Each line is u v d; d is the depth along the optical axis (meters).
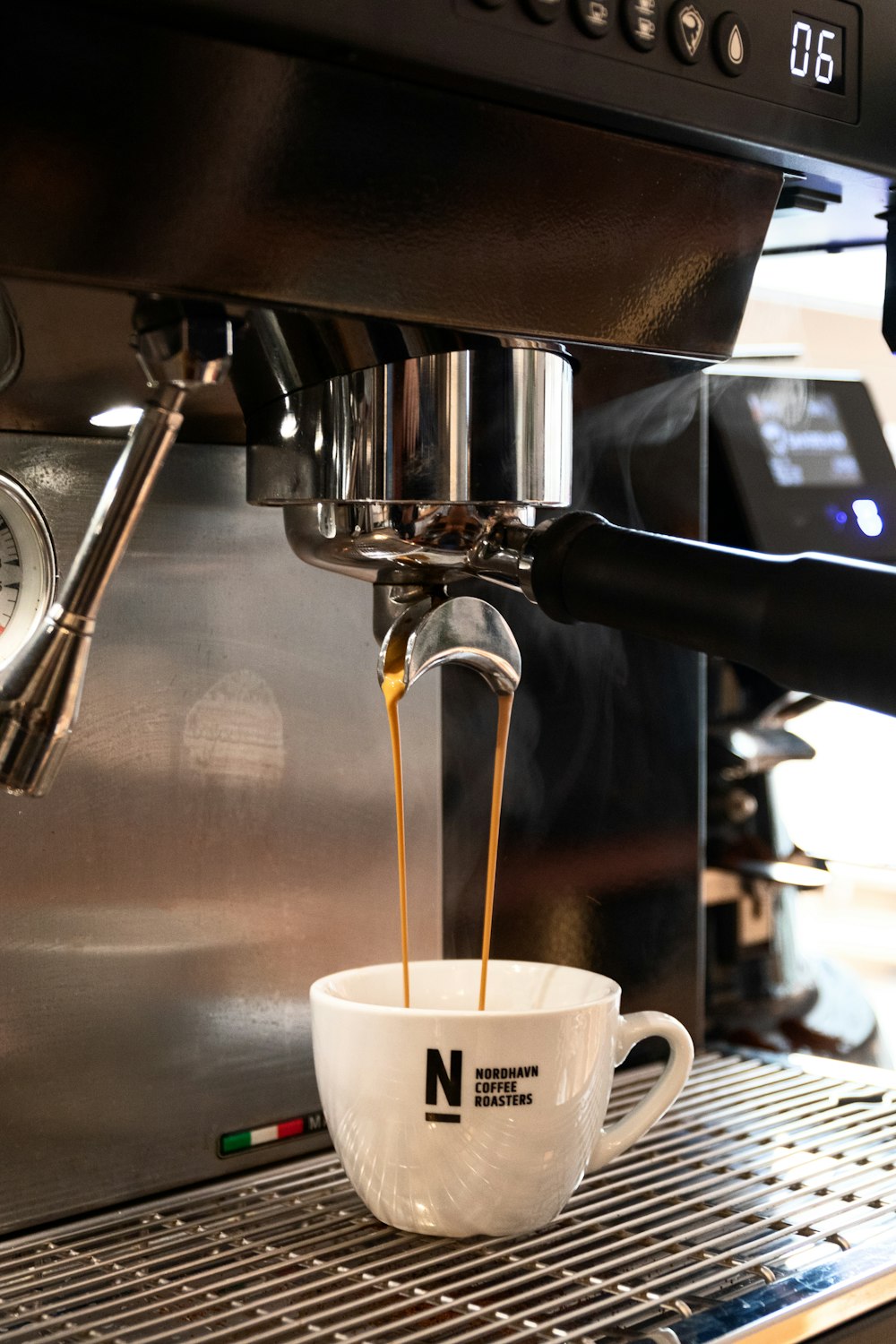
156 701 0.57
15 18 0.31
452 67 0.35
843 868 0.79
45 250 0.34
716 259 0.45
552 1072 0.48
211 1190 0.55
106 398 0.47
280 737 0.60
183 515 0.57
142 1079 0.56
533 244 0.41
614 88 0.38
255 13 0.32
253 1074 0.60
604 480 0.68
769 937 0.80
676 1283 0.44
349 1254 0.47
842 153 0.44
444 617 0.49
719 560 0.41
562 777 0.69
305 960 0.61
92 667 0.55
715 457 0.75
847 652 0.37
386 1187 0.48
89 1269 0.47
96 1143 0.55
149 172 0.34
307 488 0.45
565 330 0.43
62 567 0.53
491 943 0.68
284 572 0.60
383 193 0.37
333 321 0.40
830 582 0.38
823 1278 0.45
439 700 0.66
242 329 0.40
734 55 0.41
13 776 0.38
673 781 0.72
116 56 0.32
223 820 0.59
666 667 0.72
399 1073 0.47
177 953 0.57
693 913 0.73
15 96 0.32
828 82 0.43
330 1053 0.49
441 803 0.66
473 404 0.43
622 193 0.41
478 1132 0.47
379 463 0.43
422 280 0.39
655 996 0.72
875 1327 0.44
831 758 0.88
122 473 0.38
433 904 0.66
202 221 0.35
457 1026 0.47
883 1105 0.63
